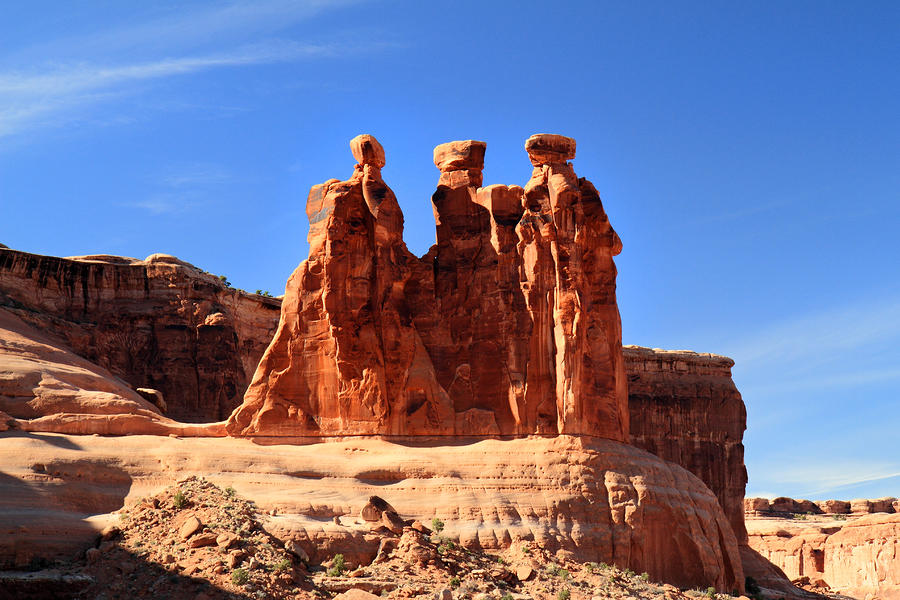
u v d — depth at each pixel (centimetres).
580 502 5209
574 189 5678
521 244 5681
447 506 5088
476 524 5050
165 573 4341
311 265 5631
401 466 5222
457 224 5875
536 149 5750
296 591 4328
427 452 5356
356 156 5766
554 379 5519
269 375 5569
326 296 5538
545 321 5584
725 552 5766
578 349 5500
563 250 5603
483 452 5359
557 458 5328
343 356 5491
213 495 4822
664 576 5328
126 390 5744
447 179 5962
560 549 5053
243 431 5484
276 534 4669
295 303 5638
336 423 5491
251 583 4256
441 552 4766
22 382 5272
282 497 4978
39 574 4353
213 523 4578
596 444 5434
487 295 5691
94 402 5278
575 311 5519
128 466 5022
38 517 4616
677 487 5650
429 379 5584
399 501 5100
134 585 4309
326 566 4625
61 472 4856
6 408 5181
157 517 4669
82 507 4806
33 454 4875
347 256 5600
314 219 5709
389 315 5591
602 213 5931
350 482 5141
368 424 5462
